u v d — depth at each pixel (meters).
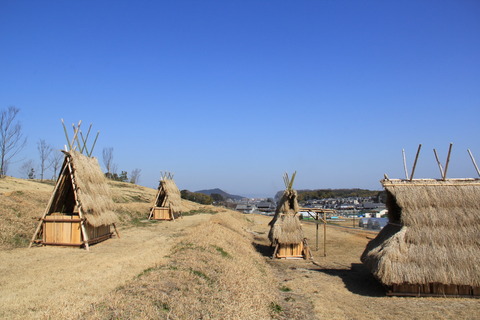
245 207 100.62
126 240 20.03
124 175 82.88
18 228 17.84
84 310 7.75
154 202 34.84
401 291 13.34
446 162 15.34
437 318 11.02
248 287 11.88
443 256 13.01
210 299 9.73
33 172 60.06
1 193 24.72
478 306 12.14
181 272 11.41
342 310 11.73
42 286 9.64
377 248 14.55
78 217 17.30
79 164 18.48
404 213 14.23
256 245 26.97
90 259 13.91
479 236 13.41
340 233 36.75
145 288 9.54
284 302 12.28
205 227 23.58
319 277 16.77
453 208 14.24
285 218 22.02
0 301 8.27
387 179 15.69
